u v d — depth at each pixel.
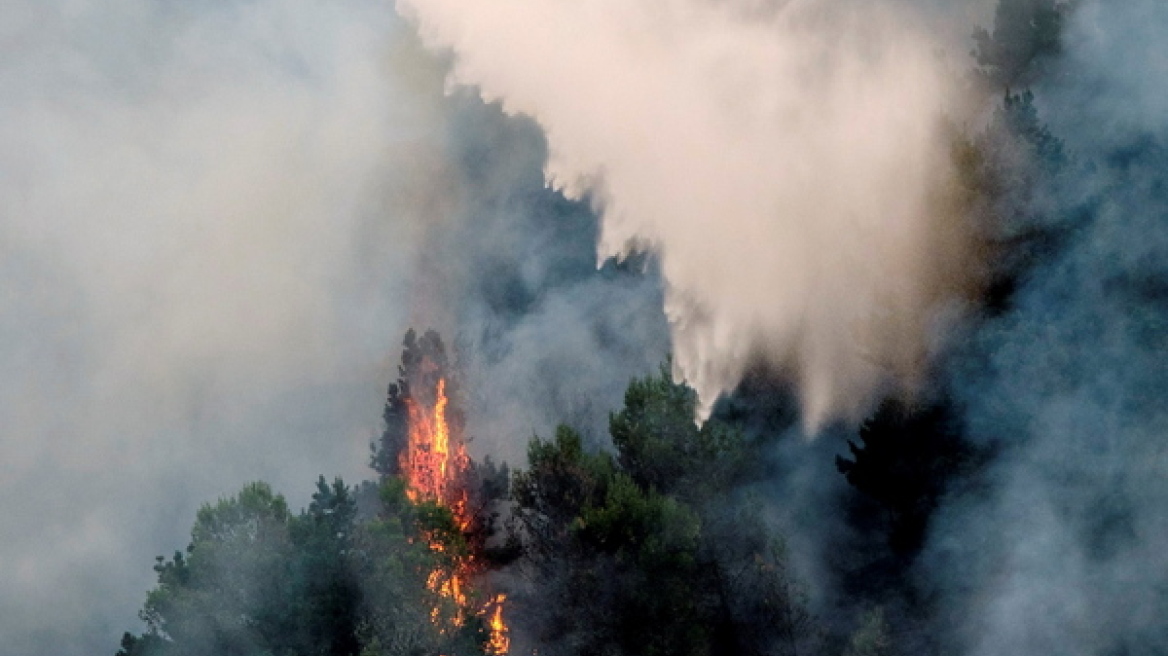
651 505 90.62
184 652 91.31
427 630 88.62
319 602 91.00
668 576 88.81
